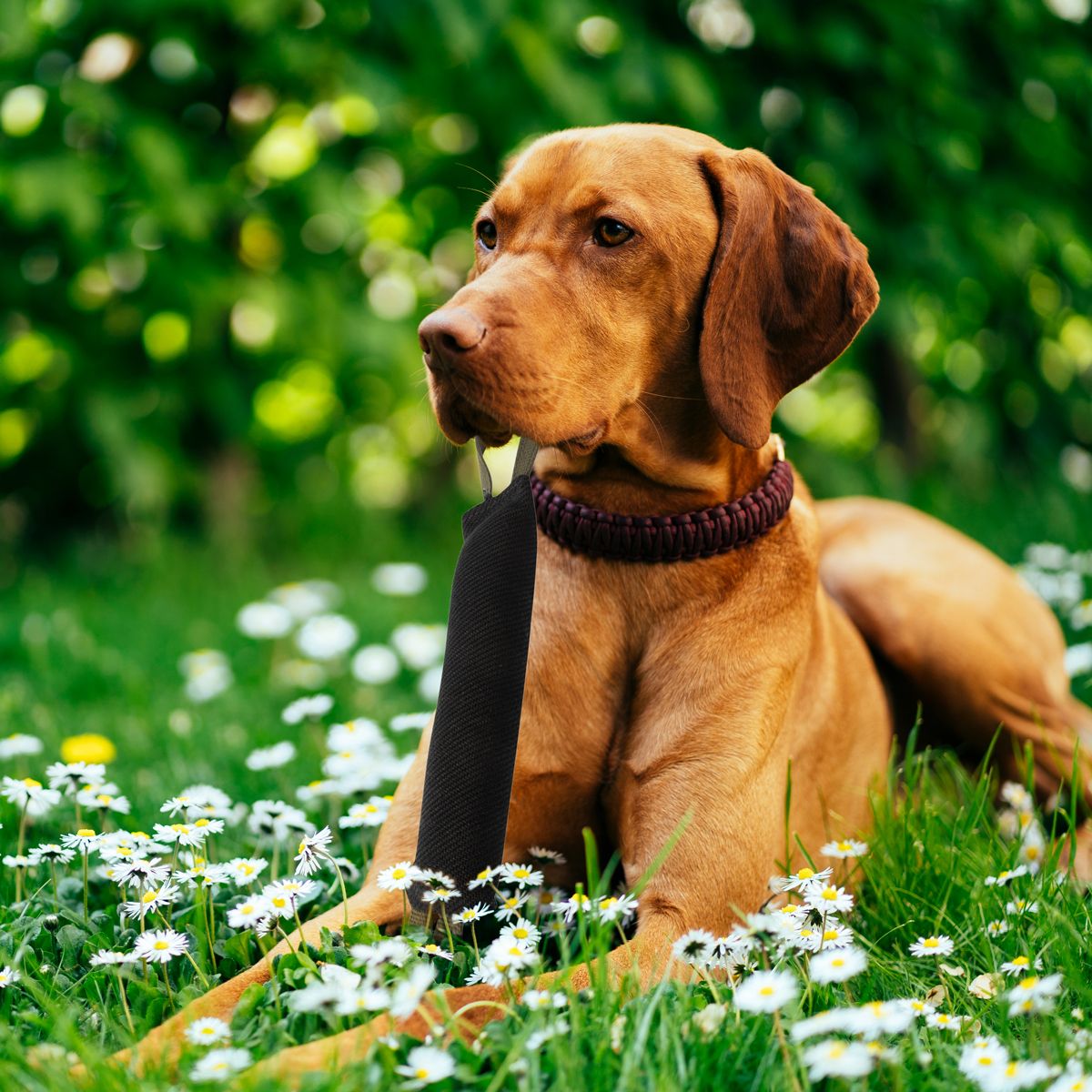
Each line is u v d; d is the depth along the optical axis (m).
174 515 9.23
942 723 4.09
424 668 5.63
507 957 2.32
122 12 8.02
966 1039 2.35
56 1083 2.03
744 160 3.16
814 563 3.29
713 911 2.85
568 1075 2.05
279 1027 2.28
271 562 8.78
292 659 6.20
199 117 8.60
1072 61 9.12
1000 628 4.04
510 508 2.83
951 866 3.04
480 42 7.37
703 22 8.73
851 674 3.68
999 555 7.12
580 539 3.10
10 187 7.68
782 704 3.08
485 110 8.34
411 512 10.23
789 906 2.67
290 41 7.90
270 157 9.09
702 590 3.07
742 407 3.03
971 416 9.56
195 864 2.84
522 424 2.85
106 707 5.31
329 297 8.41
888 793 3.44
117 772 4.22
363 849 3.39
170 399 8.48
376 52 8.05
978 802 3.33
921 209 8.64
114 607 7.25
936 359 10.02
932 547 4.17
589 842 2.70
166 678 5.86
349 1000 2.16
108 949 2.64
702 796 2.92
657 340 3.07
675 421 3.10
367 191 8.87
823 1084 2.17
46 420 8.67
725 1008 2.27
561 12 7.66
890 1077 2.20
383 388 9.69
